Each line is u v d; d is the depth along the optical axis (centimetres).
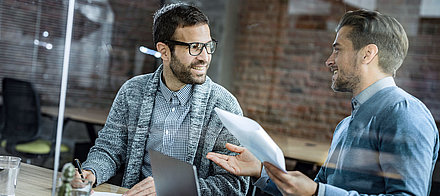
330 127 200
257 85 259
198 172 147
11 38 349
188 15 148
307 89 230
